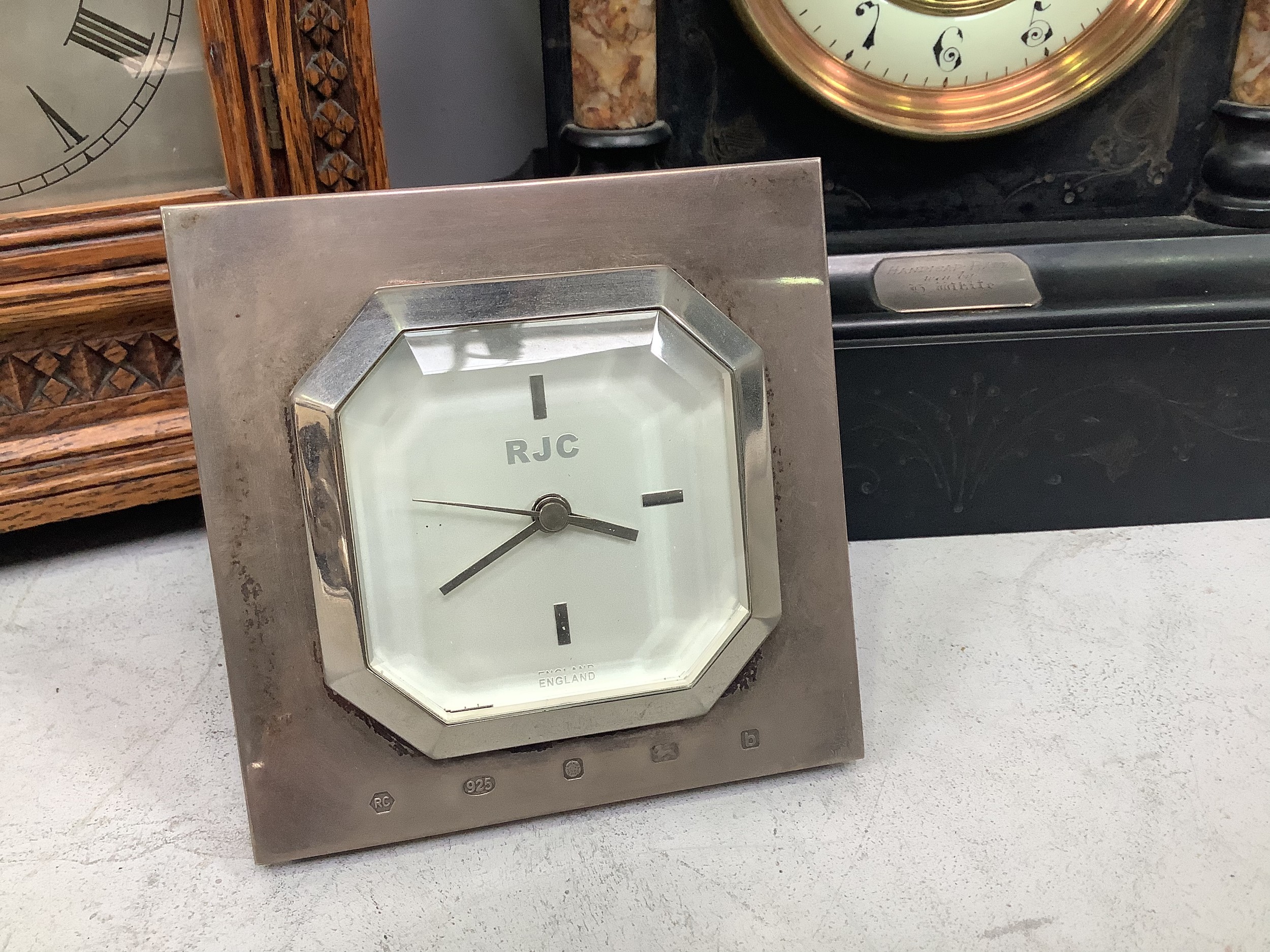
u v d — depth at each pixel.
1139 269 0.89
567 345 0.60
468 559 0.60
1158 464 0.94
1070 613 0.82
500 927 0.56
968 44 0.85
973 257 0.90
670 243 0.61
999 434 0.92
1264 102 0.87
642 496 0.62
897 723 0.70
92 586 0.89
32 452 0.86
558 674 0.62
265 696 0.59
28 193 0.80
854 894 0.57
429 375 0.58
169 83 0.81
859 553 0.93
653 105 0.86
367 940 0.55
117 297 0.84
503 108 1.15
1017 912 0.55
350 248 0.58
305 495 0.57
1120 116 0.90
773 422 0.64
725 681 0.63
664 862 0.60
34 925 0.56
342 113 0.84
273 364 0.57
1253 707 0.71
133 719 0.72
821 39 0.84
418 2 1.09
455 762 0.61
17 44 0.76
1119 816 0.62
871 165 0.91
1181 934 0.54
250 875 0.60
